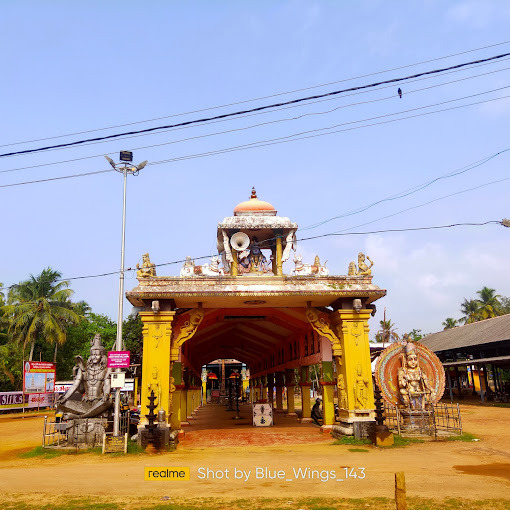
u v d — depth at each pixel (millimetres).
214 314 19344
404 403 16812
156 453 13852
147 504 7840
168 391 15242
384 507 7375
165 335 15602
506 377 43344
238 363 55406
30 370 35469
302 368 23953
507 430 17875
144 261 16109
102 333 50531
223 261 18453
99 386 16344
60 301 43906
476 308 66250
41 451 14586
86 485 9469
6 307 41531
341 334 16688
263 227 17922
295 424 22094
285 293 15609
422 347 17531
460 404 34469
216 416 28750
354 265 17141
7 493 8828
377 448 13914
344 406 16438
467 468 10633
